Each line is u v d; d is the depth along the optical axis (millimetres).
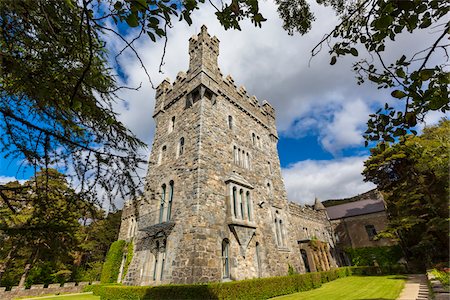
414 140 16625
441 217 16891
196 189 12930
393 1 2393
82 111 3766
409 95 2871
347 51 3193
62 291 23797
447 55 2527
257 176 18469
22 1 2777
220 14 2725
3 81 3355
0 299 20125
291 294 13273
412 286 13977
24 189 3846
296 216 29062
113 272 22203
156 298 10008
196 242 11289
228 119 18156
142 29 2443
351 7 3371
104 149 4008
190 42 19703
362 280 19219
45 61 3350
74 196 3764
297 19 3996
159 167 17062
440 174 16000
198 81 16750
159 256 13086
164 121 19578
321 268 24016
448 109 2775
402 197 20156
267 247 15633
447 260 18766
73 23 3199
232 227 13453
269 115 24891
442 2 2363
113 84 3871
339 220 36688
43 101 3514
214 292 9555
